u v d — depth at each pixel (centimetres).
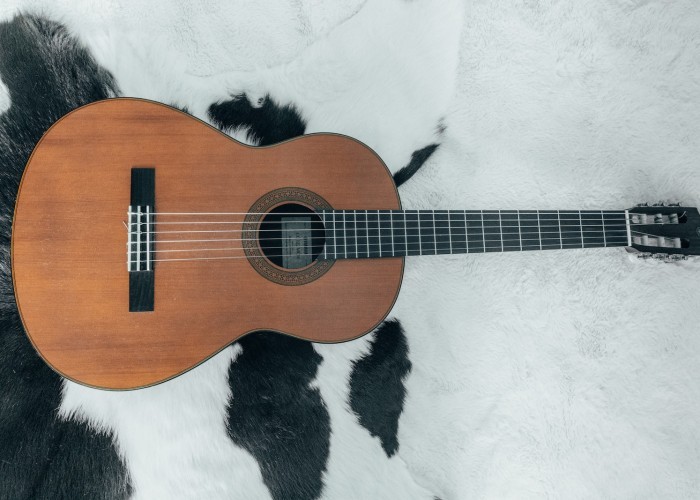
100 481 105
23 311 92
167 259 96
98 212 94
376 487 113
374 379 115
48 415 105
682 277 123
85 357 93
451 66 120
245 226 100
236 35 115
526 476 119
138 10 112
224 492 108
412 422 116
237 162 100
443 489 116
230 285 99
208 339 97
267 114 115
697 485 121
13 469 103
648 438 122
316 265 102
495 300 121
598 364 122
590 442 121
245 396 110
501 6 120
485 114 122
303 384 112
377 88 118
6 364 104
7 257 104
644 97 125
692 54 124
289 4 116
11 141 106
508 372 120
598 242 115
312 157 103
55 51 109
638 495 121
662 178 125
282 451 111
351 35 117
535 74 122
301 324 102
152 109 97
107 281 94
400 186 121
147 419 108
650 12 124
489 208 122
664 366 123
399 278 106
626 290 123
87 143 95
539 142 123
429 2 117
